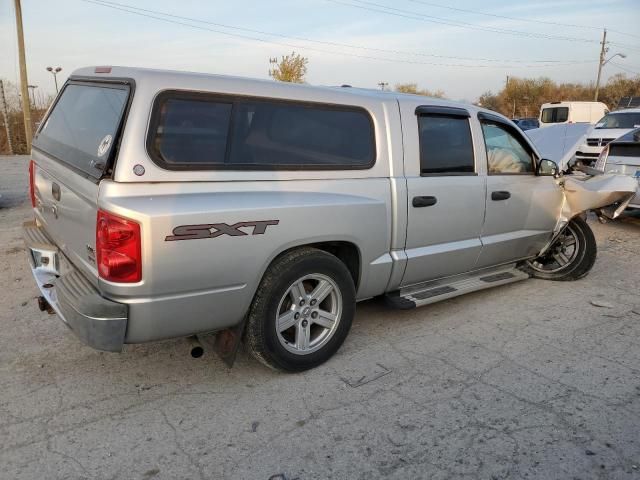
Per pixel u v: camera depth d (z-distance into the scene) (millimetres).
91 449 2865
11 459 2770
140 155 2891
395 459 2828
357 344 4180
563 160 6148
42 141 4184
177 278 2969
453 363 3891
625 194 5547
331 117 3727
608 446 2945
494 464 2791
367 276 4016
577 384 3609
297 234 3422
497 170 4941
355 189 3783
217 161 3164
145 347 4027
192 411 3236
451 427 3104
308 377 3660
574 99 57500
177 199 2957
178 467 2744
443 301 5176
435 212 4332
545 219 5465
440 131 4402
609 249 7336
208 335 4199
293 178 3479
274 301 3420
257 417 3184
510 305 5102
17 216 8578
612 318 4801
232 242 3119
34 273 3863
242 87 3305
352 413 3236
